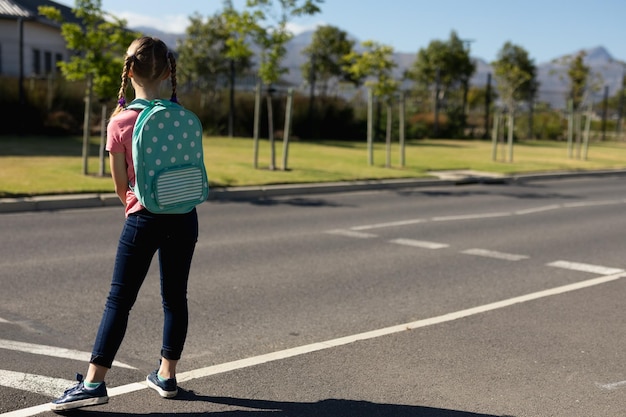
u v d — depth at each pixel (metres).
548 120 43.66
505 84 36.31
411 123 37.19
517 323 6.16
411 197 15.19
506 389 4.68
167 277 4.19
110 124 3.91
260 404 4.33
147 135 3.83
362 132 33.19
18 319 5.82
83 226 10.32
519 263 8.71
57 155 18.77
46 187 12.67
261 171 17.00
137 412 4.16
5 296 6.50
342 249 9.29
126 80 4.05
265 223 11.16
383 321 6.12
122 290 4.03
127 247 3.99
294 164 19.33
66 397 4.01
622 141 44.78
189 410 4.21
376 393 4.55
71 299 6.46
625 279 7.96
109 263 7.98
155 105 3.92
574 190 17.72
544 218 12.65
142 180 3.86
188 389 4.52
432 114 38.94
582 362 5.22
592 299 7.05
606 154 31.22
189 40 34.34
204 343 5.41
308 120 32.09
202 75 34.31
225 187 14.39
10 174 14.14
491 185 18.42
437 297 6.98
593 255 9.33
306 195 14.87
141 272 4.05
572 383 4.81
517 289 7.39
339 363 5.06
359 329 5.87
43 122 26.36
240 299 6.69
